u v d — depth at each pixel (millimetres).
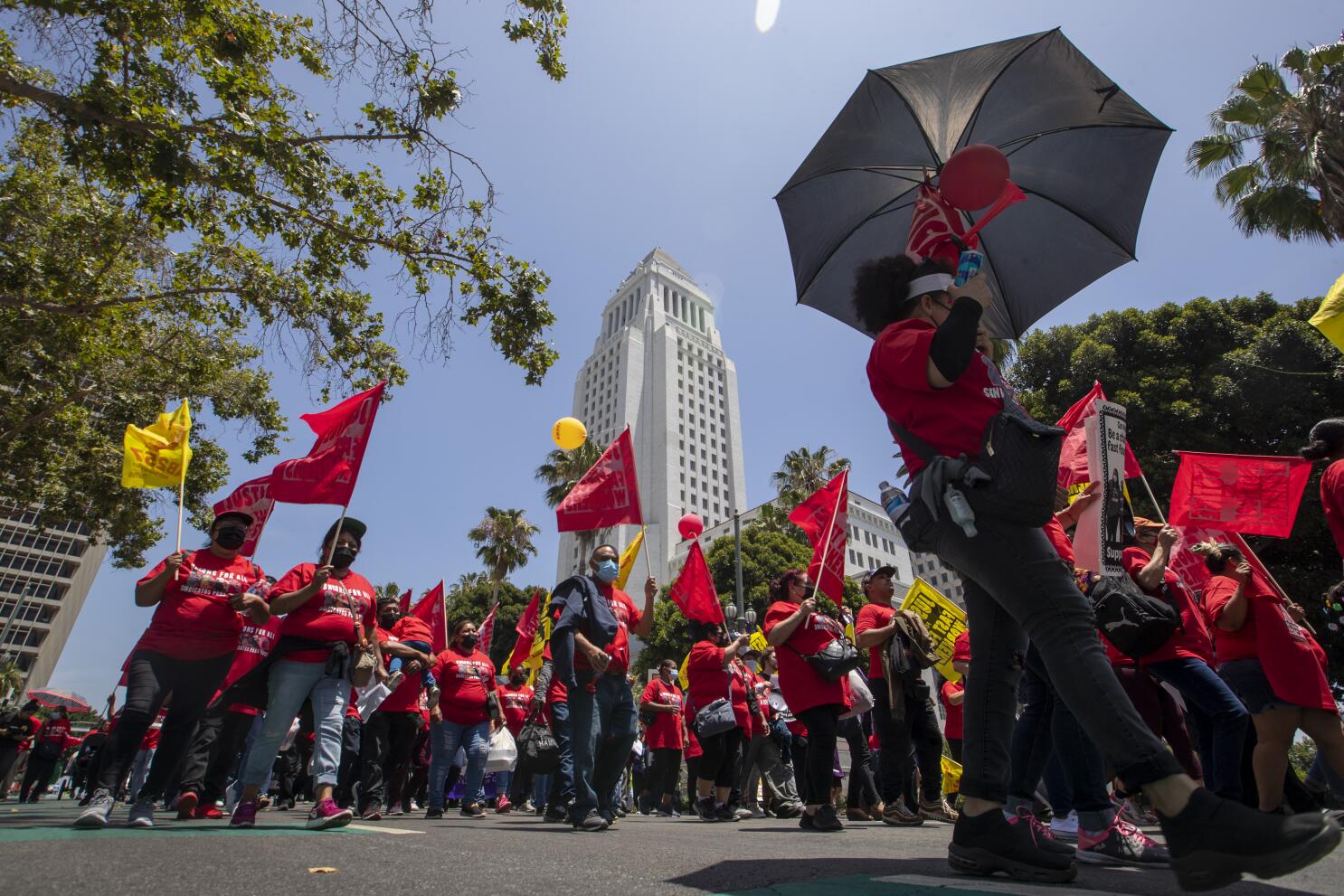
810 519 6785
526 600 45250
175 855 2289
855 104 3240
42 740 13562
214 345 14391
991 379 2213
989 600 2297
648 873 2111
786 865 2361
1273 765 3799
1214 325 18406
